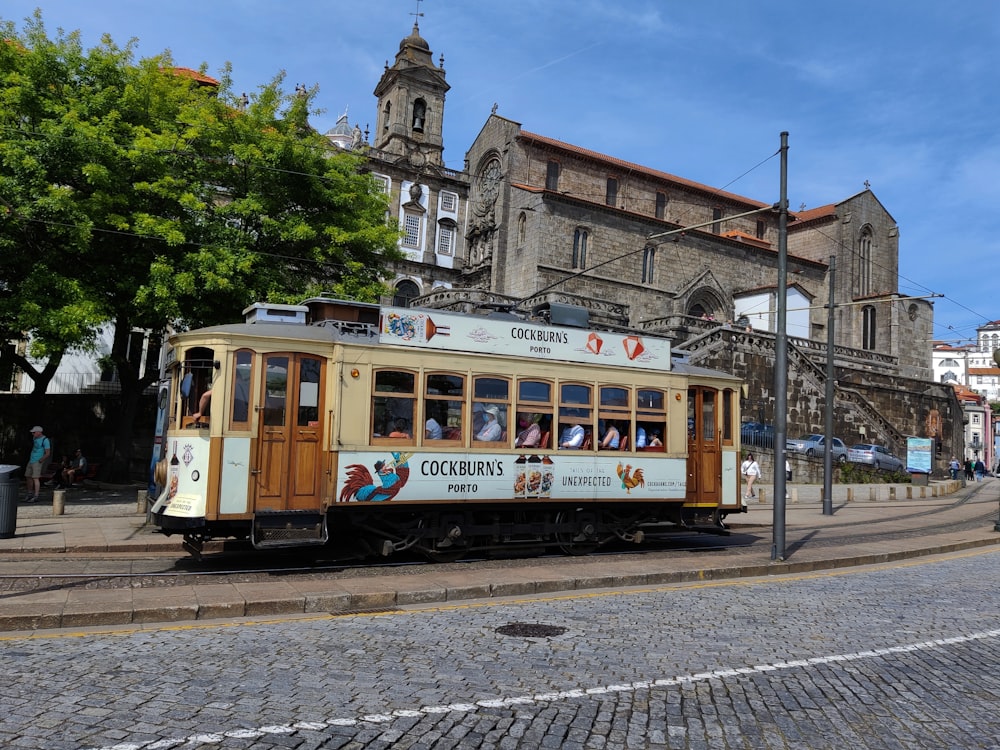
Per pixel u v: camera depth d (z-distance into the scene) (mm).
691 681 7281
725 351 40781
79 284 21250
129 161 21656
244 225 23641
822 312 62719
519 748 5543
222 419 12117
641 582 12742
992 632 9758
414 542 13594
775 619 10172
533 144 54250
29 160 19766
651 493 15812
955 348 142375
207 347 12422
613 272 52000
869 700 6902
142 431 28812
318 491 12727
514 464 14305
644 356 16172
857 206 65625
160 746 5316
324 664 7445
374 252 26859
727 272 57375
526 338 14797
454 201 58281
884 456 41719
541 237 49625
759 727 6137
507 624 9445
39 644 8031
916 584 13375
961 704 6879
